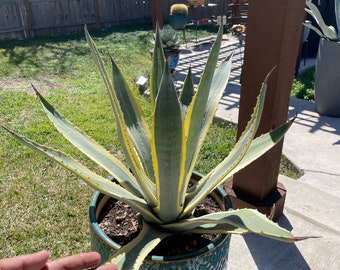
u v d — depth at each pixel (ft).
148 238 3.97
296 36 5.85
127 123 4.83
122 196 4.14
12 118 13.66
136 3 38.34
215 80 5.06
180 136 3.45
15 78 19.44
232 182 7.47
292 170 10.18
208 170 9.78
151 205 4.26
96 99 15.66
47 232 7.72
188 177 4.34
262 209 6.98
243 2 29.71
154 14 20.97
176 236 4.30
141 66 21.18
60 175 9.86
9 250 7.23
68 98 15.84
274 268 6.39
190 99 5.19
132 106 4.91
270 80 5.93
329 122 13.04
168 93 3.18
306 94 15.97
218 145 11.12
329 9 20.08
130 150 3.99
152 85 4.77
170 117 3.29
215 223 4.07
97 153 4.73
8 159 10.70
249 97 6.35
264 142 4.66
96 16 35.50
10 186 9.35
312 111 14.06
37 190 9.17
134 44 27.86
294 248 6.82
